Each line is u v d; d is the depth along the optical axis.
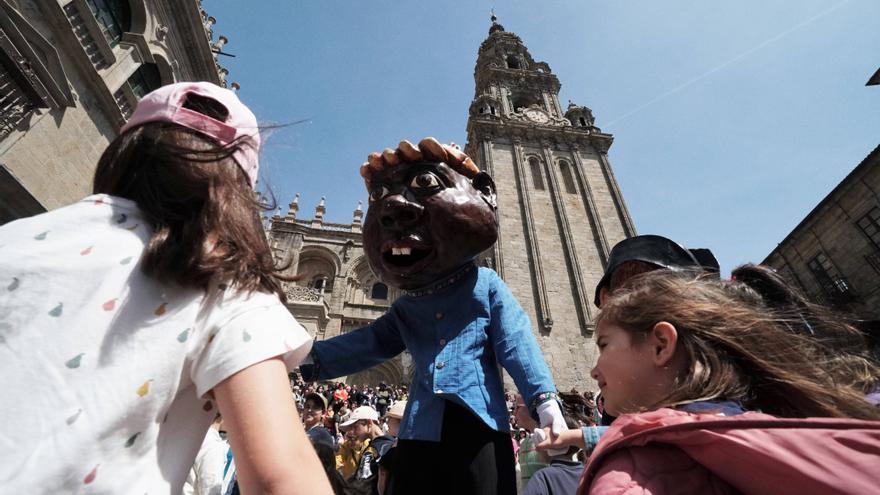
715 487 1.02
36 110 9.73
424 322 2.60
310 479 0.91
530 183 24.97
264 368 1.02
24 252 0.93
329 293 34.47
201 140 1.36
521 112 30.73
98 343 0.89
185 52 15.88
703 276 1.86
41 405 0.80
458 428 2.16
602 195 25.11
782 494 0.88
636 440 1.14
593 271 21.39
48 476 0.76
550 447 1.97
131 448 0.90
